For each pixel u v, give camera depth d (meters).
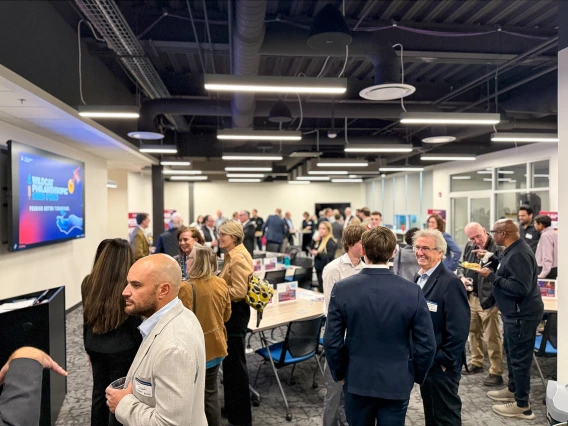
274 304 3.85
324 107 6.62
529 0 4.07
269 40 3.81
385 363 1.87
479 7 4.24
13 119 4.32
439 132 7.19
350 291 1.94
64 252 5.84
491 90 6.77
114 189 10.58
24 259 4.70
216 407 2.49
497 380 3.58
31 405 1.16
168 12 4.48
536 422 2.95
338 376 2.02
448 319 2.21
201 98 6.50
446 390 2.27
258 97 6.76
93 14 3.47
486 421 2.98
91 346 2.17
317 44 3.48
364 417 1.92
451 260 4.21
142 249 6.52
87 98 5.13
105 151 6.70
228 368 2.87
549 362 4.09
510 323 2.98
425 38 4.55
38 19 3.82
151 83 5.51
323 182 18.08
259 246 12.87
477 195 10.14
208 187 17.25
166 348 1.24
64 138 5.47
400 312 1.87
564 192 2.94
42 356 1.27
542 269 5.09
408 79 6.59
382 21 4.50
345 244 2.74
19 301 2.61
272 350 3.43
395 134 10.02
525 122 6.81
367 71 6.14
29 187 4.55
